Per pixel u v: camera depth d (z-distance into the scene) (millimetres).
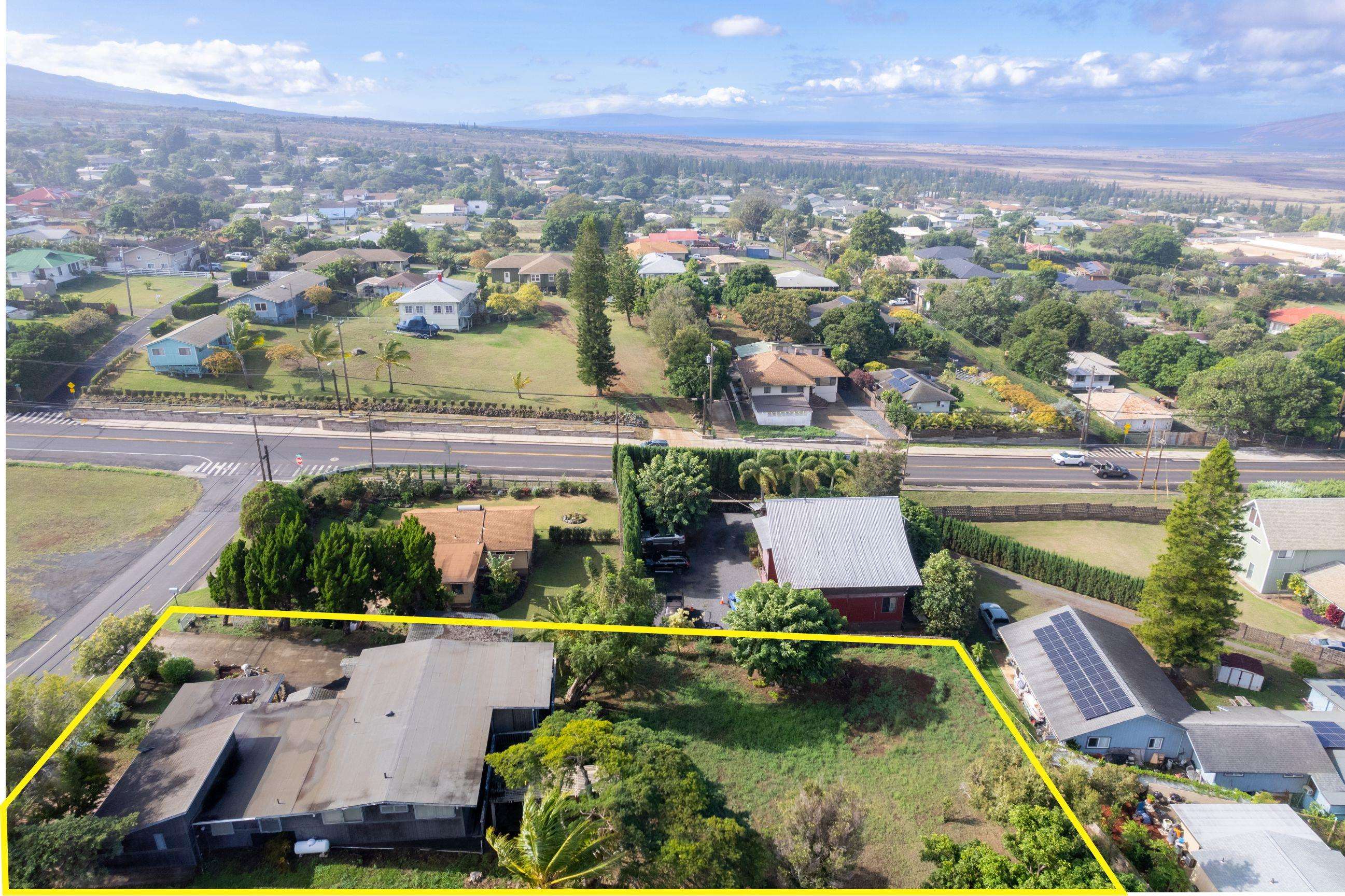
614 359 103312
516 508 61625
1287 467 86938
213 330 92750
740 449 74500
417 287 113000
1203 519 46156
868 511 54781
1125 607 57156
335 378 83250
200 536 58938
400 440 78250
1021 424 90938
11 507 61719
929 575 52000
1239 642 53938
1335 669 51062
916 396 95000
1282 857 34000
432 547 47969
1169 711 42812
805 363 99250
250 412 81938
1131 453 89375
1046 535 67750
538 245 195625
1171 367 111750
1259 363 94125
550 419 86062
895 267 178875
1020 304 145375
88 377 86438
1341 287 189750
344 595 45000
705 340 91188
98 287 118500
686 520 60469
